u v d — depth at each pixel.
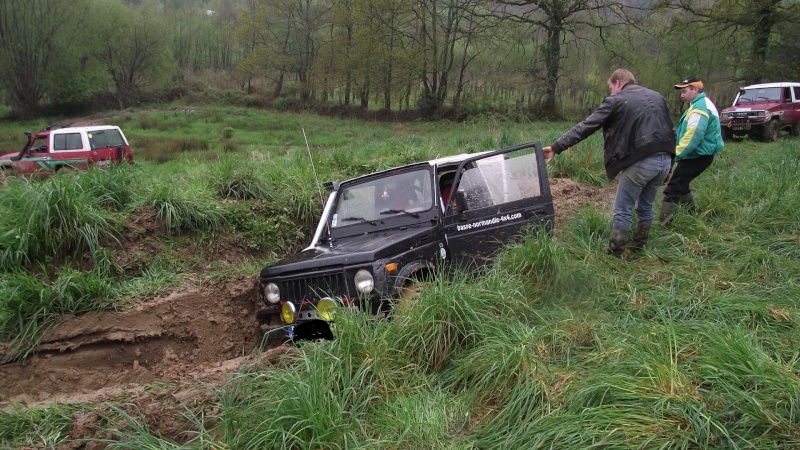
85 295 5.86
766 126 18.33
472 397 3.62
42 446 3.74
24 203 6.48
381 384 3.74
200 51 65.56
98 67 47.25
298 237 8.34
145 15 52.72
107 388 5.10
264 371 4.00
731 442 2.72
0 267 6.00
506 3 33.69
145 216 7.27
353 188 5.93
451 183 5.74
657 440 2.81
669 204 6.66
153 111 45.62
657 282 5.05
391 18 38.31
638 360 3.45
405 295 4.59
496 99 40.12
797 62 28.16
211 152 19.58
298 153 12.85
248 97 51.62
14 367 5.24
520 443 3.08
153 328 5.84
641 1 33.09
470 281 4.85
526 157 5.89
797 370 3.30
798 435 2.75
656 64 38.38
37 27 41.84
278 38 51.78
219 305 6.38
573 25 33.69
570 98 42.38
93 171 7.64
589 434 2.91
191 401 4.11
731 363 3.30
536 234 5.54
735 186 8.01
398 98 40.81
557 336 3.97
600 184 10.88
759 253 5.34
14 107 42.91
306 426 3.24
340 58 42.28
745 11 28.78
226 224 7.81
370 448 3.21
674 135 5.50
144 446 3.33
